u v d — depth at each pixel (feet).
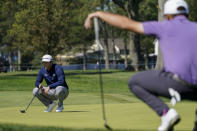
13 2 298.35
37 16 236.84
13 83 145.89
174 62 27.73
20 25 239.91
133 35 322.34
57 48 241.96
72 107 65.16
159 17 126.93
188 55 27.53
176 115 28.58
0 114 54.03
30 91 105.81
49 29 237.04
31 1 237.66
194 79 27.66
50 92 58.54
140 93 29.09
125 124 38.01
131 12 312.29
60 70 59.57
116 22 27.94
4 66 266.77
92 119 43.80
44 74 59.93
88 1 319.27
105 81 167.22
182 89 27.89
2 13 376.07
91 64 448.65
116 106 60.80
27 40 239.91
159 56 140.56
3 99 82.33
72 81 159.94
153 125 36.94
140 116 44.29
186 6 28.73
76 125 38.09
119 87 146.61
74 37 347.56
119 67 456.86
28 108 65.36
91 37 364.38
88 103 77.71
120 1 310.86
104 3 325.83
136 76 29.07
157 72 28.58
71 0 250.37
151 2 383.04
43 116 49.80
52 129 34.24
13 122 42.16
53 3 239.91
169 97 28.63
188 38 27.63
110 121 41.19
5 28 398.83
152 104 29.07
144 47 465.06
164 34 27.94
